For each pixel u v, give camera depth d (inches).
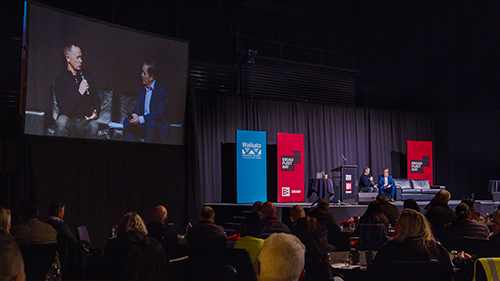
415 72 613.6
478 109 601.6
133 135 346.3
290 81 525.0
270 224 181.9
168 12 468.1
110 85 331.9
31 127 283.1
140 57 353.1
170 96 374.3
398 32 611.8
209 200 437.1
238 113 463.2
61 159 296.7
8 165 276.1
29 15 282.8
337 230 227.8
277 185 473.4
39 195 281.4
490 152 596.7
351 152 539.5
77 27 311.0
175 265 123.2
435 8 607.8
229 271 114.6
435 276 120.6
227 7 456.8
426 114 605.6
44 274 133.7
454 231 175.8
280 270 58.1
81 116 311.6
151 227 167.9
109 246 126.3
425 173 587.2
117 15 437.4
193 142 386.0
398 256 123.2
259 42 521.0
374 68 602.5
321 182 434.0
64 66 302.2
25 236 151.2
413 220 125.1
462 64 605.3
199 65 469.1
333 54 579.2
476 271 98.6
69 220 297.1
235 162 464.8
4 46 342.6
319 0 578.9
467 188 605.0
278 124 488.7
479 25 596.4
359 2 606.9
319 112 520.7
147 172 354.0
